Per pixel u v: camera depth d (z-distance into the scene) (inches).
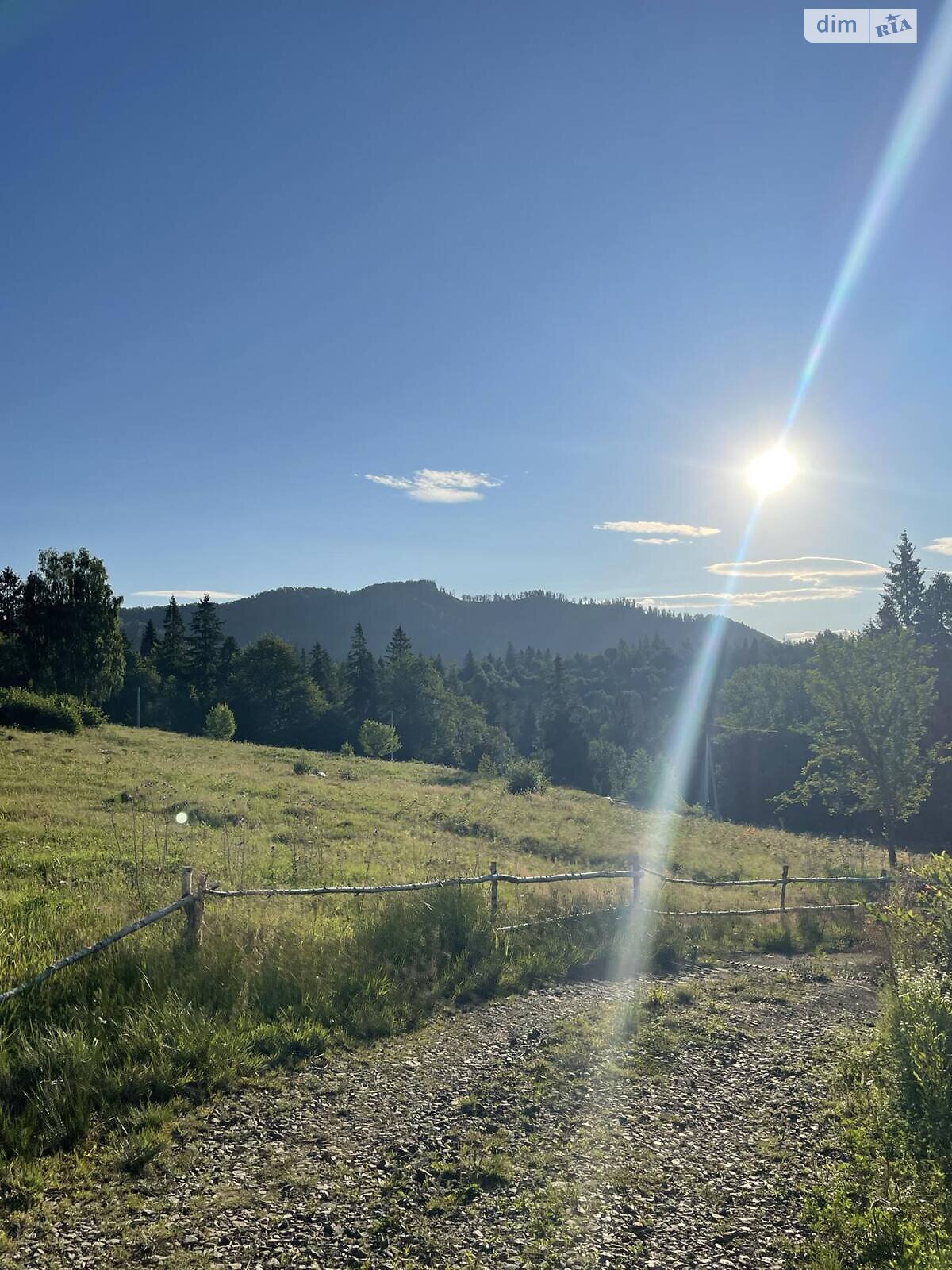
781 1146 205.6
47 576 2534.5
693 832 1130.7
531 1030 279.7
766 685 2053.4
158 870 454.3
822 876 731.4
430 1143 197.2
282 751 1779.0
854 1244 163.3
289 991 270.7
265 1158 185.3
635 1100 230.1
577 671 7608.3
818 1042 286.2
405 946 327.0
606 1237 163.6
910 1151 199.9
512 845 857.5
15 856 518.3
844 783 1002.1
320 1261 150.6
